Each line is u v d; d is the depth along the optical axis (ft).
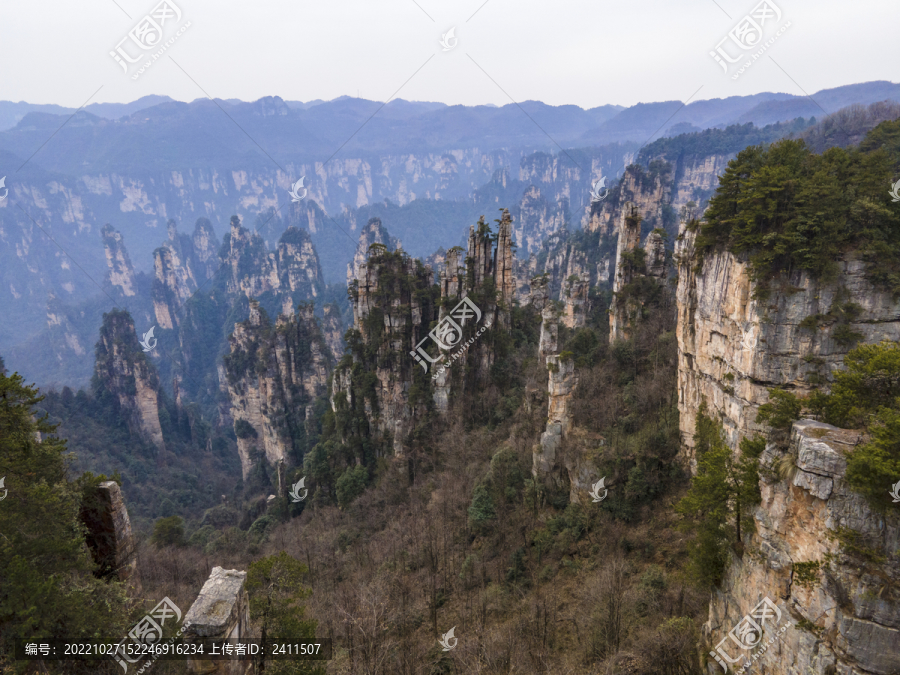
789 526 87.35
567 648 134.31
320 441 335.88
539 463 198.90
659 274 255.50
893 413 78.74
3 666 77.41
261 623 100.37
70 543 94.63
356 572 200.34
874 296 126.62
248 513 360.28
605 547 165.17
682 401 179.42
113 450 481.05
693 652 112.88
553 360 193.26
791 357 132.98
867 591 76.13
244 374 483.10
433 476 260.21
